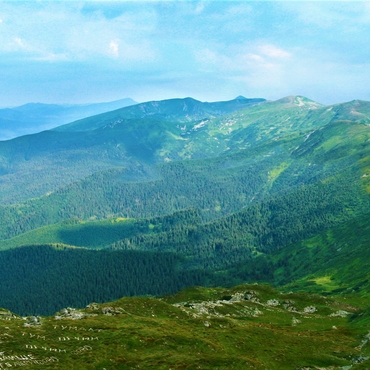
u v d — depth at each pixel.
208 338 91.38
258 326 114.50
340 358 91.38
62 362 67.38
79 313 98.06
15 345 70.25
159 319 101.88
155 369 70.19
